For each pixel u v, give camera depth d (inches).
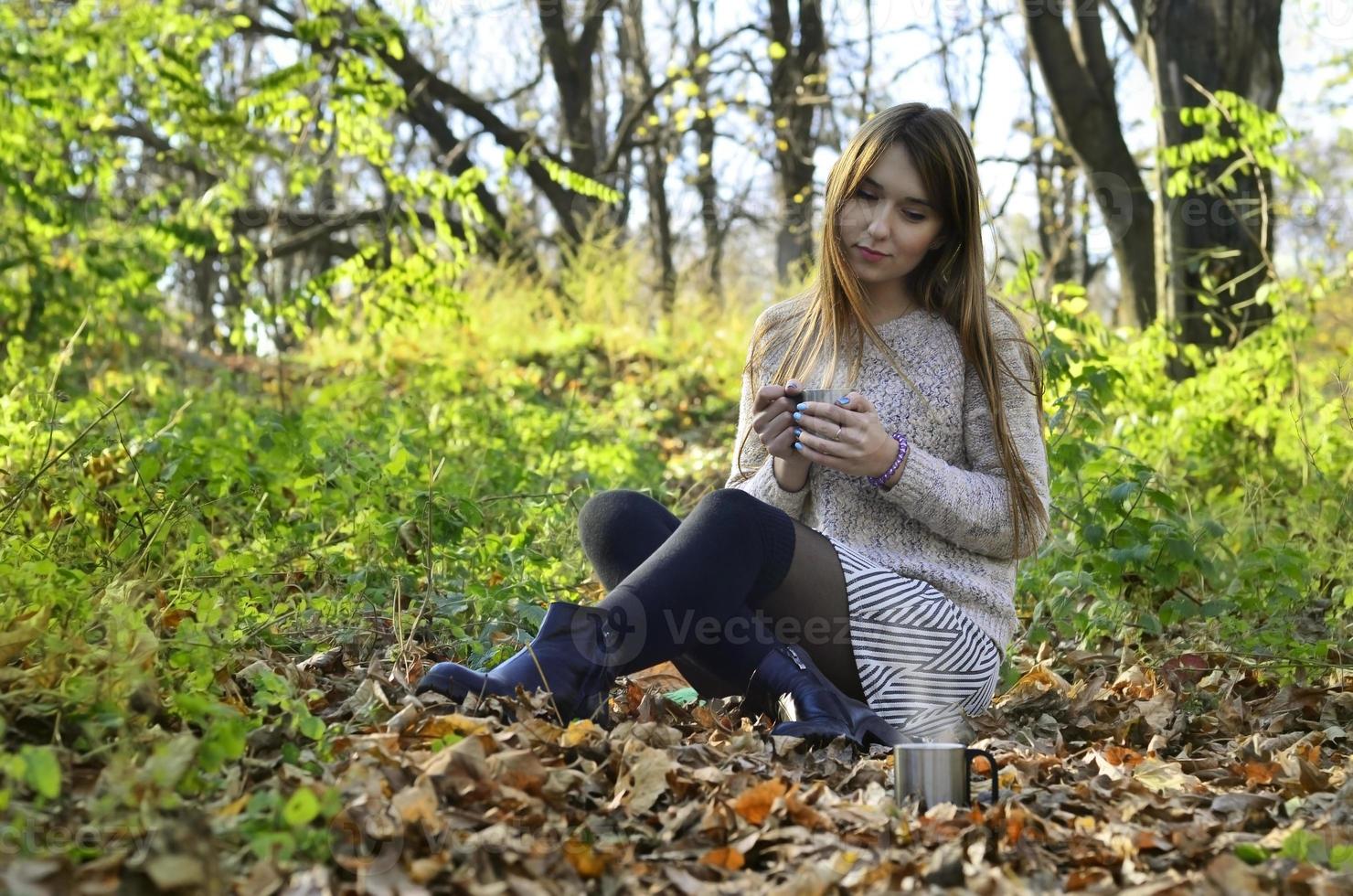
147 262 340.5
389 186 362.6
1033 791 93.2
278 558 152.4
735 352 495.8
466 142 688.4
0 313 325.4
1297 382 255.0
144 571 135.0
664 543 105.9
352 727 95.9
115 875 65.9
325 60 368.2
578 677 100.0
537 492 218.5
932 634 108.3
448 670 98.8
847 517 112.8
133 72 340.8
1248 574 165.8
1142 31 361.7
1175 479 224.8
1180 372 327.9
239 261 512.7
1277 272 285.9
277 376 468.1
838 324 115.3
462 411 271.9
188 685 94.0
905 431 113.3
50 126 340.5
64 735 86.0
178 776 73.4
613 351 507.5
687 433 430.0
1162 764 104.4
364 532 153.2
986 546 111.7
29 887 61.6
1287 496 220.4
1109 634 164.4
